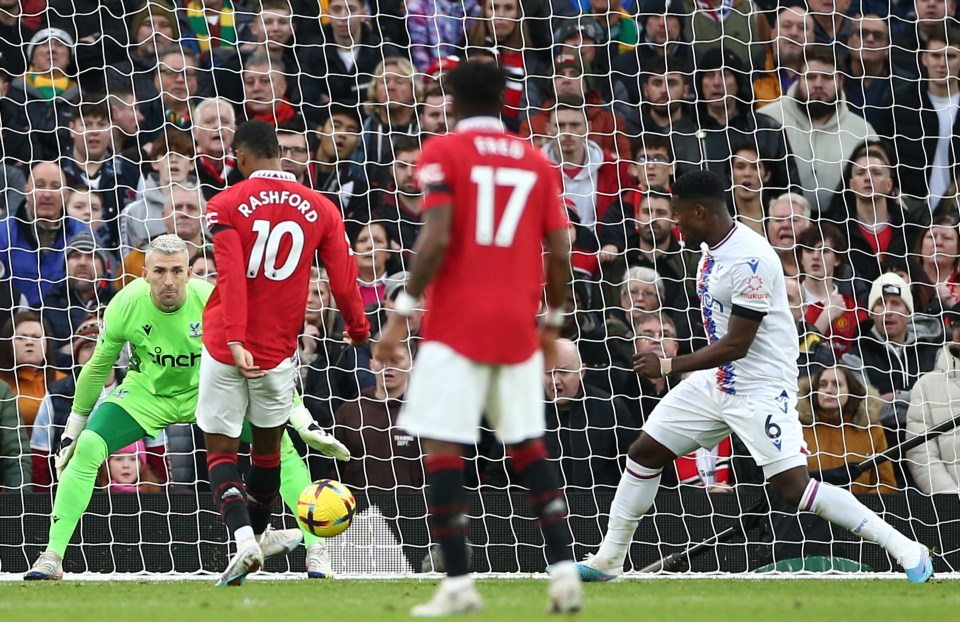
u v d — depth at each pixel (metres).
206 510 27.12
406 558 26.86
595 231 33.72
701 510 27.61
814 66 35.09
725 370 20.72
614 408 29.58
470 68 13.59
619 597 17.16
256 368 18.53
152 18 34.53
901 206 34.72
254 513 20.92
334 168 33.97
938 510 27.81
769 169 34.75
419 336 32.06
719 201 20.36
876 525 20.61
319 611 14.53
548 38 35.75
